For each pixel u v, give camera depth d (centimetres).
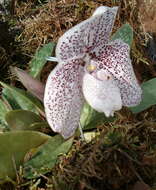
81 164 17
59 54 14
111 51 15
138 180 17
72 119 15
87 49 15
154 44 23
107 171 17
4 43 22
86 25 13
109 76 15
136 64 22
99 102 15
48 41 22
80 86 15
